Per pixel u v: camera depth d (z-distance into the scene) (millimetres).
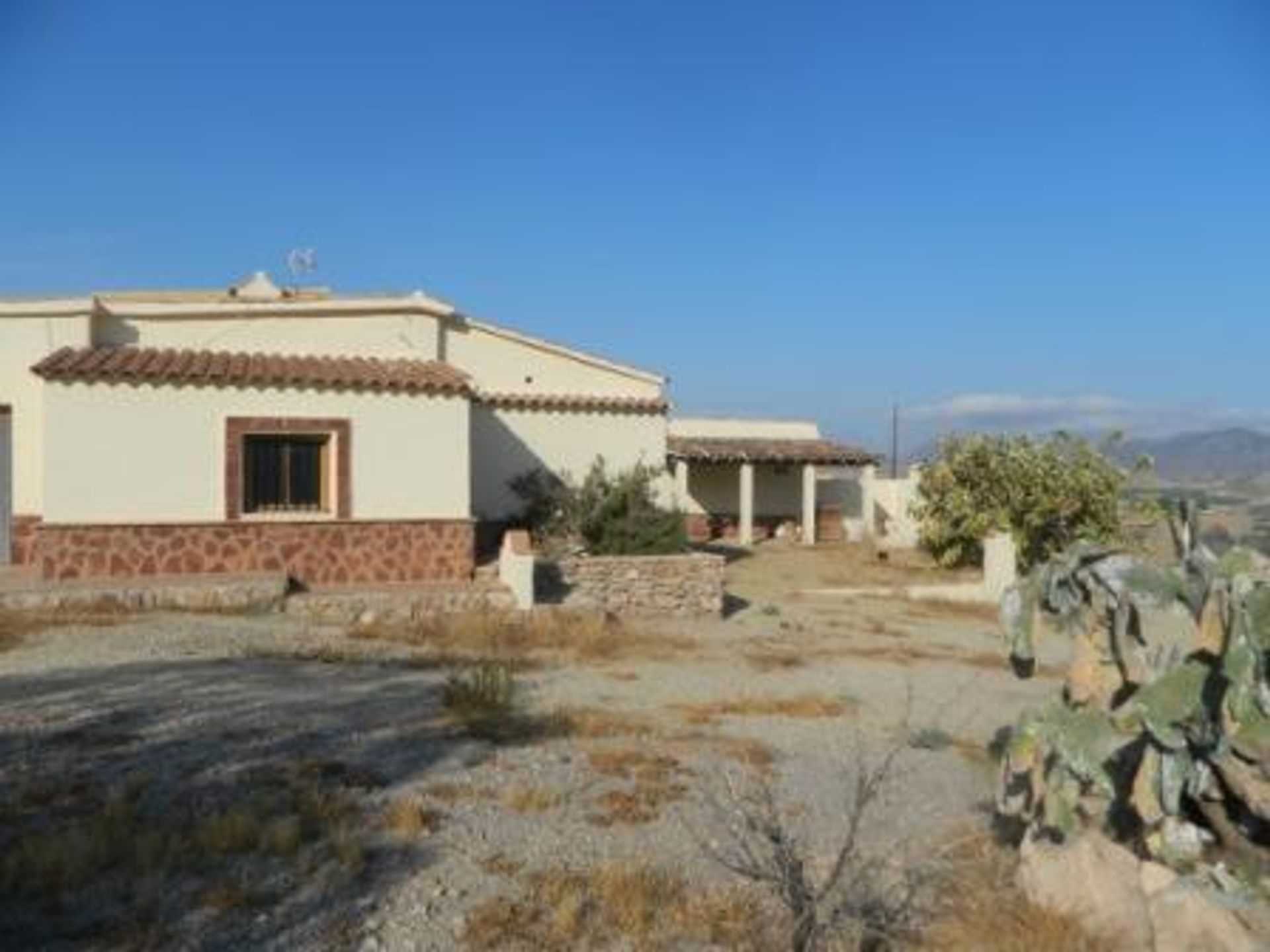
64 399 15828
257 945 5363
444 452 17969
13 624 13297
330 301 20719
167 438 16344
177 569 16359
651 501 22078
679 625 18047
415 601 16453
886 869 6551
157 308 19078
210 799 7246
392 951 5414
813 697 12375
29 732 8477
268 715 9445
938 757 9883
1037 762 6410
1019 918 5852
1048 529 26516
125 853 6238
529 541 17906
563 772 8523
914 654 16297
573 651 14656
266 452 17172
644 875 6371
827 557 29938
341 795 7461
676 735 10023
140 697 9812
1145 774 6086
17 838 6395
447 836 6957
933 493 28016
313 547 17125
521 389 24266
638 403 24812
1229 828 6090
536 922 5789
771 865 5777
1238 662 5504
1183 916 5469
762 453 34188
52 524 15750
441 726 9562
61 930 5371
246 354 18938
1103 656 6617
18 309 18047
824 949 5398
